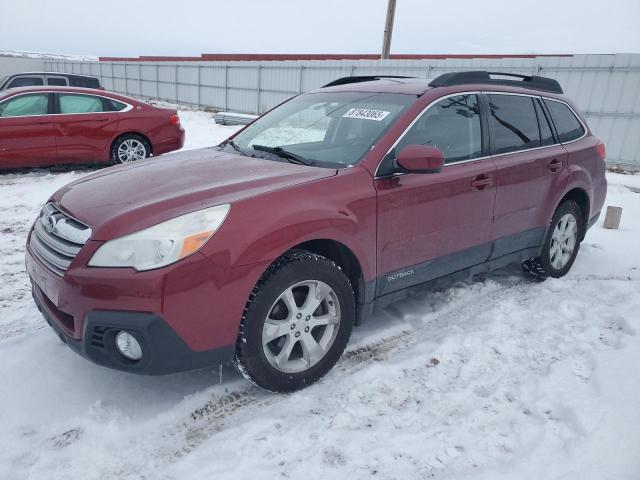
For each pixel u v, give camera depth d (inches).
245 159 130.6
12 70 1550.2
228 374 117.2
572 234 180.5
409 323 144.1
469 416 101.4
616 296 160.9
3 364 116.3
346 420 101.5
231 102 1003.3
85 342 94.0
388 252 122.2
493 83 156.0
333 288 110.7
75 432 97.0
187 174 118.1
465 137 140.7
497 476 85.1
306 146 136.6
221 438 96.2
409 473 87.0
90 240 95.7
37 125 317.4
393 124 126.3
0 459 89.8
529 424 98.8
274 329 104.2
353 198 113.0
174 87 1188.5
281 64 866.1
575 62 511.8
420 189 125.3
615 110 494.0
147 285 89.7
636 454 88.2
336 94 152.6
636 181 406.6
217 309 95.4
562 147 171.2
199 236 93.4
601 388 108.0
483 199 141.8
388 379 115.8
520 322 142.9
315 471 87.4
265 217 99.8
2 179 310.3
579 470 85.1
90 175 130.8
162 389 110.7
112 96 345.1
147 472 88.1
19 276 169.9
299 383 110.1
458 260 141.9
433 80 145.5
